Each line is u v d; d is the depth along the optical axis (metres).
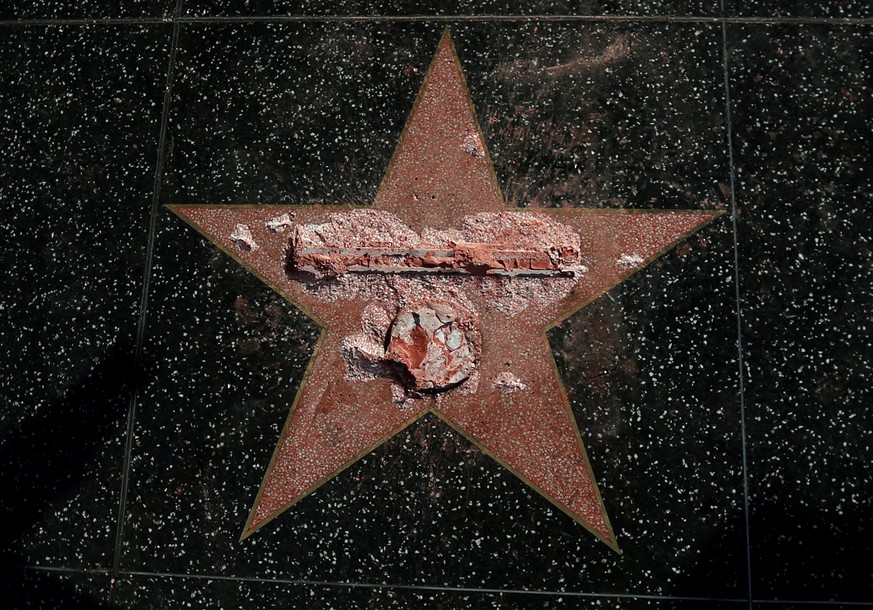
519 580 1.28
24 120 1.47
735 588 1.25
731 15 1.40
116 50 1.47
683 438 1.29
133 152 1.43
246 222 1.39
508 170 1.36
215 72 1.44
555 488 1.29
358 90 1.42
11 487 1.37
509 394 1.31
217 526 1.33
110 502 1.35
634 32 1.40
